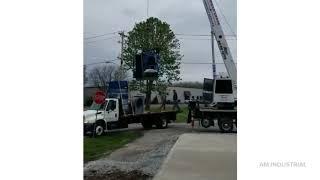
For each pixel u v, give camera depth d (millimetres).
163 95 37500
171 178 11344
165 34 40875
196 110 29047
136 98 29656
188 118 29906
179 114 36531
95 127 26234
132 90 35188
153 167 13742
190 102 29578
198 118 28938
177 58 39812
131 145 21391
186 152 15523
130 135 26547
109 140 24031
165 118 31641
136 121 29375
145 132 28406
